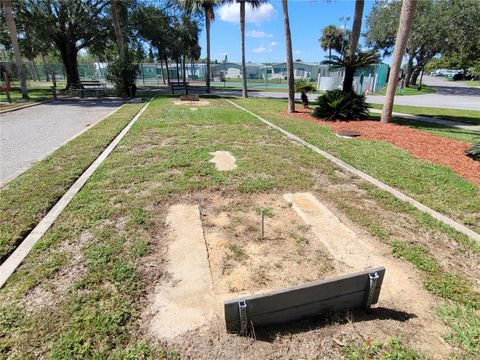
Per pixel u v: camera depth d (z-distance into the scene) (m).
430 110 14.31
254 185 4.41
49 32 21.12
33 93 20.45
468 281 2.55
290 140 7.31
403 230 3.32
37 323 2.02
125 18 21.62
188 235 3.10
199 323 2.06
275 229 3.28
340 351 1.87
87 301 2.22
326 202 3.97
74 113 11.49
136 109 12.31
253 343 1.92
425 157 6.13
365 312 2.18
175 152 6.00
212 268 2.63
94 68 43.19
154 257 2.76
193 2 22.02
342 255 2.83
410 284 2.48
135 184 4.39
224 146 6.56
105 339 1.92
